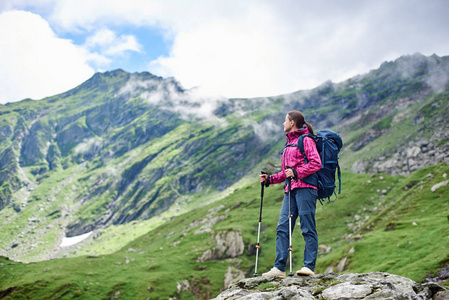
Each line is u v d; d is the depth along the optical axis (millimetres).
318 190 7910
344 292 6145
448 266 36312
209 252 118875
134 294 91688
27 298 88125
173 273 104312
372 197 135375
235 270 107312
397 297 5668
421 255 47281
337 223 124000
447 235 51250
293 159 7879
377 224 89938
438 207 80562
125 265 112188
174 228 198500
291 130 8297
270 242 124688
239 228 129750
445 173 98000
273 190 195375
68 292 90250
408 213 84562
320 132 8133
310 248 7602
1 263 108750
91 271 104000
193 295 95688
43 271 103312
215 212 191000
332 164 7770
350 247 65438
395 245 57312
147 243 185375
